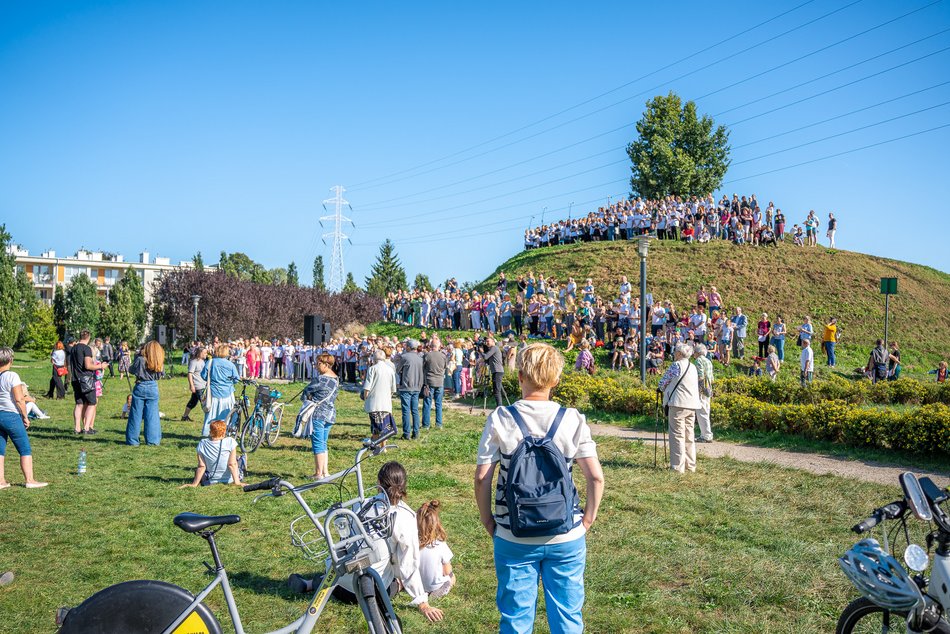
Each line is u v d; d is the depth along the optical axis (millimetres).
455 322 34219
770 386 19438
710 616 5141
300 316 45906
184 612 3312
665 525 7445
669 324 25188
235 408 12914
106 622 3328
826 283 35781
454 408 19391
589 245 42344
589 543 6797
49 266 97812
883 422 11992
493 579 5871
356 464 4746
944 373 22500
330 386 9602
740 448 12836
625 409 16969
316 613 3721
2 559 6258
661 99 64625
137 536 6938
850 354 28719
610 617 5090
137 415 12539
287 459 11469
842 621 3965
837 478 9703
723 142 65375
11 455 11297
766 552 6520
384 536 4172
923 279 38781
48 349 49375
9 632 4801
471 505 8320
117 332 59000
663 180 63375
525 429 3432
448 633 4855
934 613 3418
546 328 28734
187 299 42938
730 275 36125
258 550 6555
